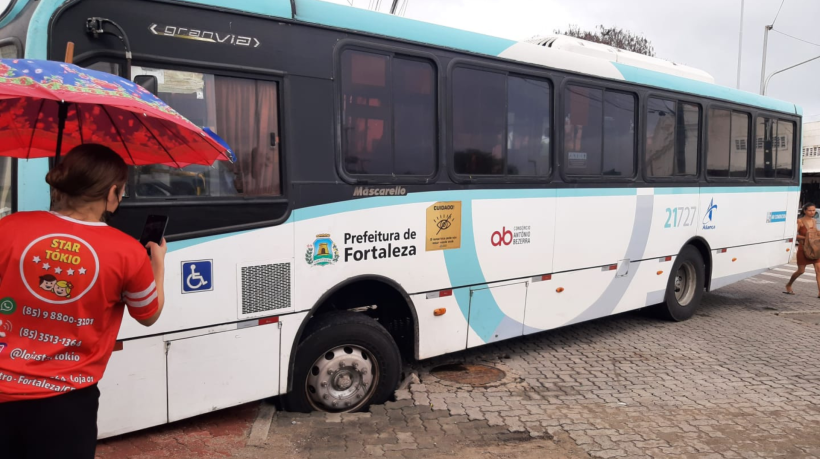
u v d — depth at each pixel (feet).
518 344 22.40
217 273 12.23
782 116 30.71
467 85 16.76
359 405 15.10
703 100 25.48
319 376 14.42
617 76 21.40
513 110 18.04
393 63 15.11
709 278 27.37
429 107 15.92
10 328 6.49
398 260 15.31
